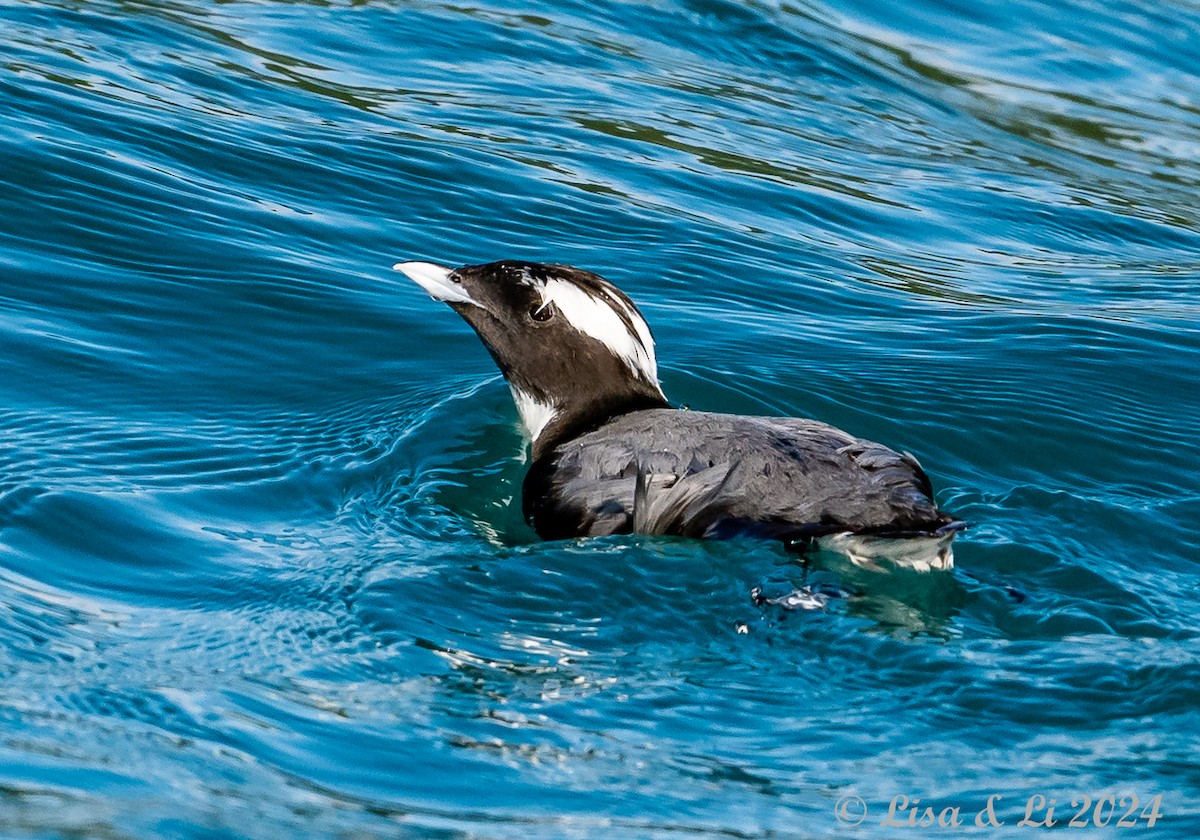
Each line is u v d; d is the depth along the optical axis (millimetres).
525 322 19734
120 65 29984
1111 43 39812
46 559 16281
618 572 16109
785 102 34094
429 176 27922
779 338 24203
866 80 35938
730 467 16625
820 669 14766
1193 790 12828
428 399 21234
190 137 27688
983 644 15203
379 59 32500
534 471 18562
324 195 26766
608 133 30797
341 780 12312
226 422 20188
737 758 13141
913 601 15992
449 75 32281
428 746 13000
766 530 16078
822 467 16547
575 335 19578
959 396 22328
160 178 26203
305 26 33406
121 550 16656
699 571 16078
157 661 14281
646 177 29344
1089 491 19953
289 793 11914
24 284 22688
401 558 16672
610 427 18359
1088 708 14109
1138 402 22719
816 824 12164
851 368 23156
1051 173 33062
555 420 19578
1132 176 33500
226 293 23438
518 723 13516
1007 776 13000
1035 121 35250
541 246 26312
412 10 35000
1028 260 28781
